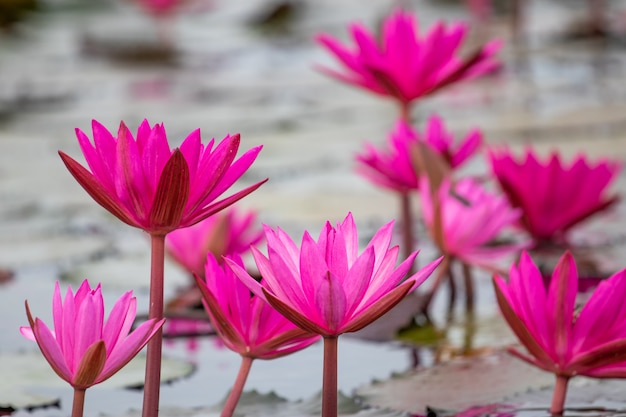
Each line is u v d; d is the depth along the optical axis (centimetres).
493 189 423
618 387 274
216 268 255
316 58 1059
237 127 700
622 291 257
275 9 1327
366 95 845
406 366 286
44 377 283
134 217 250
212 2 1459
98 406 276
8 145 663
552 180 324
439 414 270
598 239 366
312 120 726
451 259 309
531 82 816
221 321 255
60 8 1484
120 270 356
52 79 976
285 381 283
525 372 281
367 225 413
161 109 797
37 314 308
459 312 305
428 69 312
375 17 1216
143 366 288
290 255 250
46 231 432
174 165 247
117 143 248
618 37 1019
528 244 303
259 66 1030
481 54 312
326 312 245
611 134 577
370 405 273
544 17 1199
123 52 1145
